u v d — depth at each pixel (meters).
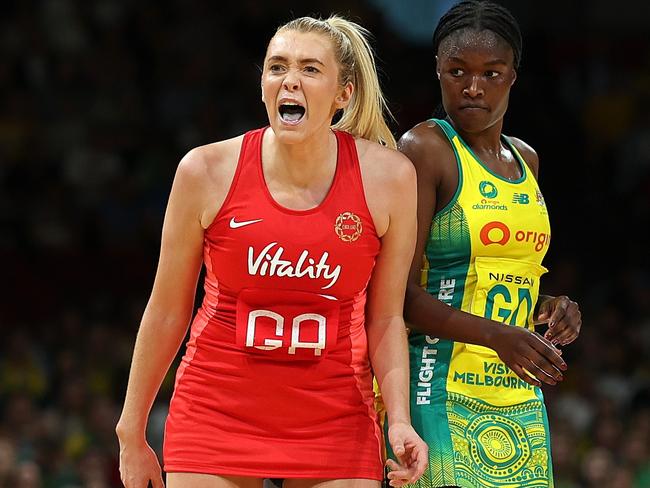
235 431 8.51
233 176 8.52
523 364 8.71
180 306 8.85
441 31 9.47
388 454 9.41
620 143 33.16
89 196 29.39
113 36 32.59
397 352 8.89
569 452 22.38
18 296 26.91
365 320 9.11
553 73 33.03
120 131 30.67
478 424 9.22
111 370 24.44
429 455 9.11
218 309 8.60
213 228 8.52
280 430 8.52
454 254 9.34
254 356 8.50
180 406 8.64
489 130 9.64
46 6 32.66
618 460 22.95
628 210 31.27
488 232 9.29
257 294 8.47
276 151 8.58
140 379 8.88
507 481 9.15
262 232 8.41
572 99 34.47
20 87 31.08
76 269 27.48
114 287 27.58
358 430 8.66
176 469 8.52
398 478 8.27
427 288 9.48
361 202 8.61
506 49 9.25
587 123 33.78
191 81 32.34
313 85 8.42
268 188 8.52
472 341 8.95
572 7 35.47
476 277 9.34
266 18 34.06
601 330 26.95
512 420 9.30
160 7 33.75
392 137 9.36
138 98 31.72
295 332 8.48
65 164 29.91
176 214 8.59
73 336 25.19
